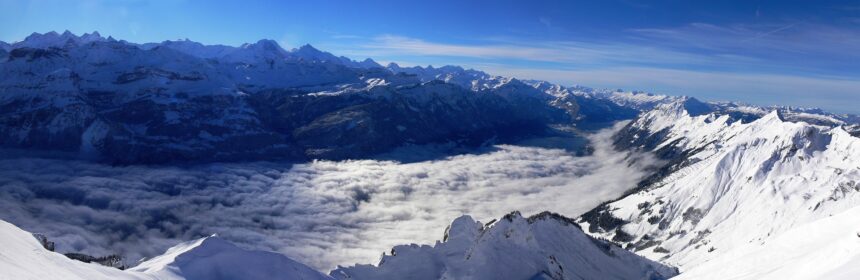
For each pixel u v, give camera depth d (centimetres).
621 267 11800
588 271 11012
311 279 7288
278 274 6894
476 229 11006
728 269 9938
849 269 5241
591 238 12425
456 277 9406
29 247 5338
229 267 6594
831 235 8681
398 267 9494
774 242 10269
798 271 7206
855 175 19362
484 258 9738
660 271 12181
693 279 10412
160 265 6247
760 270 8644
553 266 10288
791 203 19488
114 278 5375
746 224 19675
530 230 11019
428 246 10212
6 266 4366
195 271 6297
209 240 6894
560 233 11681
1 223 5728
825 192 19200
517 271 9788
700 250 18800
